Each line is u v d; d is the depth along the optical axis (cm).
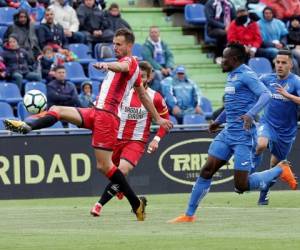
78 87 5778
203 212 3541
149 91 3669
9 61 5541
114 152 3678
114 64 2920
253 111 3036
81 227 2978
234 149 3131
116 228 2927
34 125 2931
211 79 6425
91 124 3033
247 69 3108
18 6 6050
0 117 5316
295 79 3894
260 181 3206
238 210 3641
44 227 2997
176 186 4934
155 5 6844
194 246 2395
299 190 5053
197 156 4950
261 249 2325
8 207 4094
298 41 6544
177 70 5709
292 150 5066
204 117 5691
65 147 4781
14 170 4728
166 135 4922
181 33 6669
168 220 3212
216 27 6425
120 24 6181
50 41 5794
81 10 6078
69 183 4788
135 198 3108
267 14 6400
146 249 2344
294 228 2884
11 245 2467
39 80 5591
